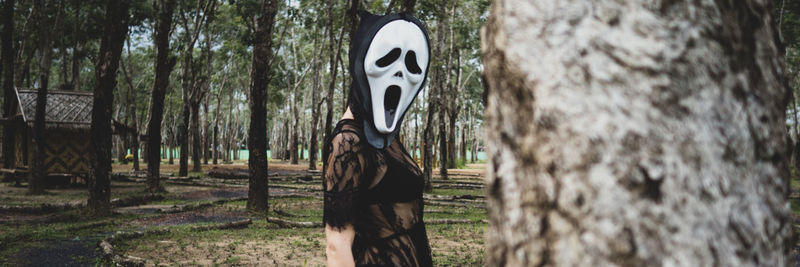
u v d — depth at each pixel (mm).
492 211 880
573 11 768
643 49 724
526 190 800
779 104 794
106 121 10867
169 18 15883
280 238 8836
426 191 18719
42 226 9609
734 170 720
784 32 21797
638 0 742
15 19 24609
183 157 24172
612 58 734
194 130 29453
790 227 784
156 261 6680
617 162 712
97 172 10867
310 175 25484
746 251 709
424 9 18547
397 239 1909
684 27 729
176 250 7562
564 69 756
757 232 722
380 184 1886
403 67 1921
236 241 8352
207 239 8594
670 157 704
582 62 747
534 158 784
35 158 14992
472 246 8094
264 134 12234
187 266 6469
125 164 40281
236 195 17250
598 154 720
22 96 17656
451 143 33938
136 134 21203
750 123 740
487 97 910
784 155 782
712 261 693
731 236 705
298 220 11430
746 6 774
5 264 6555
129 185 19781
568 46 759
